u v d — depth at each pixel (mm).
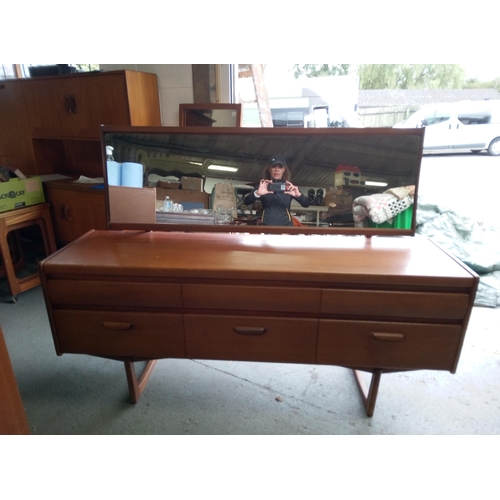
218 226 1548
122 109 2137
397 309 1232
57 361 1850
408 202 1460
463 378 1704
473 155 3889
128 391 1650
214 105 2127
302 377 1739
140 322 1346
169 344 1376
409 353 1293
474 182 3533
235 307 1291
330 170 1477
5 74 2957
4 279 2734
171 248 1447
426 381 1689
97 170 2795
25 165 2777
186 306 1307
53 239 2602
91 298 1325
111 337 1382
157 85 2314
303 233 1521
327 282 1235
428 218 2764
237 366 1817
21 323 2172
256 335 1324
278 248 1446
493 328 2061
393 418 1487
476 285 1178
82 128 2336
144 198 1589
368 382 1693
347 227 1506
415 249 1441
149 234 1634
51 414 1519
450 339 1260
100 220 2379
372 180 1462
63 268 1293
